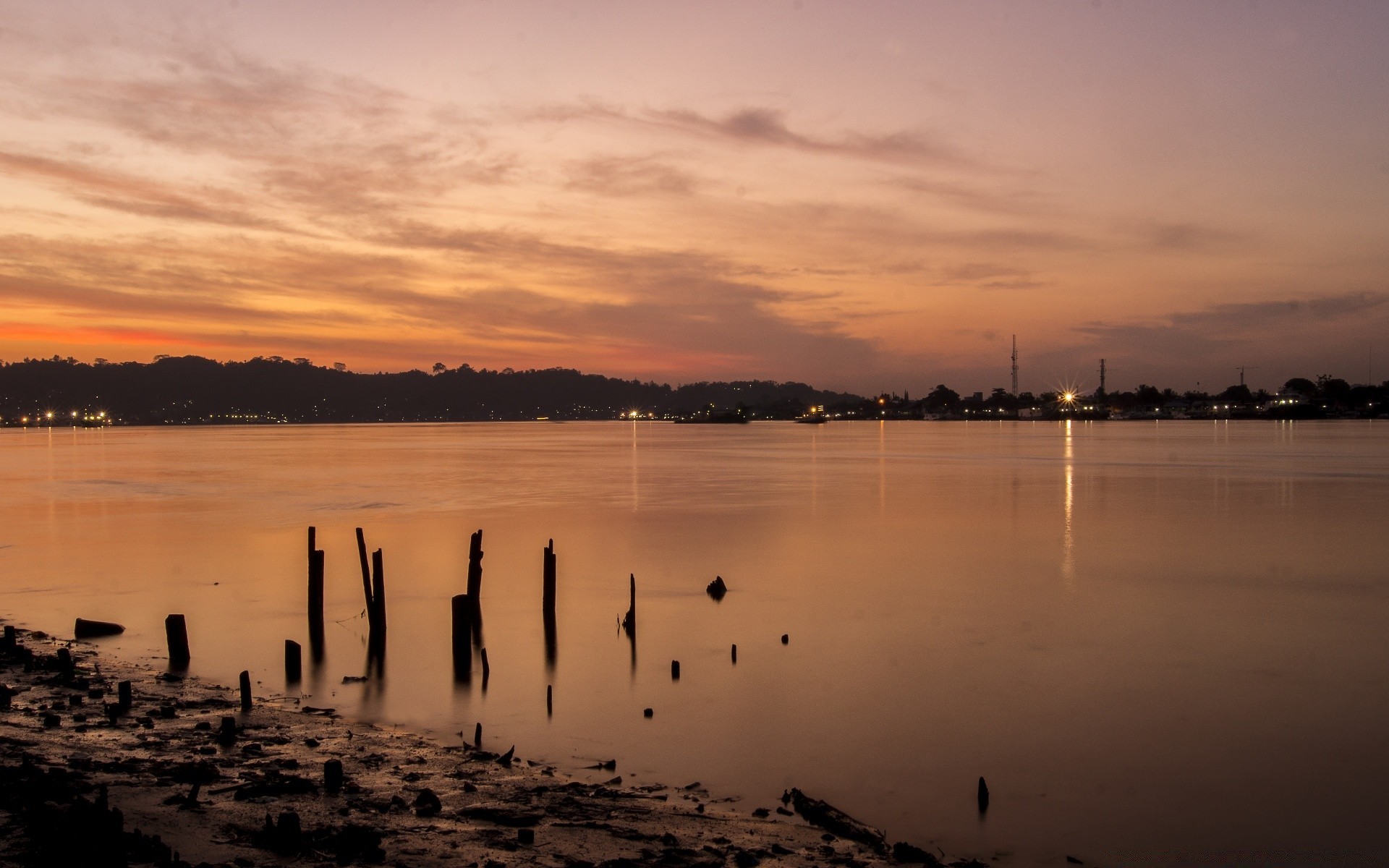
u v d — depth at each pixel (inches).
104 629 1084.5
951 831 614.5
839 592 1352.1
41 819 468.1
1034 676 943.0
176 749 655.1
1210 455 4953.3
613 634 1101.7
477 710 829.8
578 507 2500.0
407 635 1090.1
